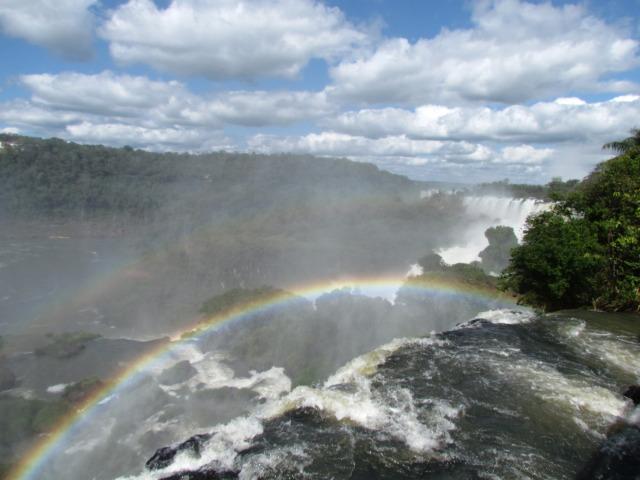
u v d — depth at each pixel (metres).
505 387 11.23
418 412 10.06
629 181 20.50
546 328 15.41
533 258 19.23
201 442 9.20
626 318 16.92
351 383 11.43
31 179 148.38
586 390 11.05
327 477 8.06
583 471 8.26
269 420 9.92
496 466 8.34
